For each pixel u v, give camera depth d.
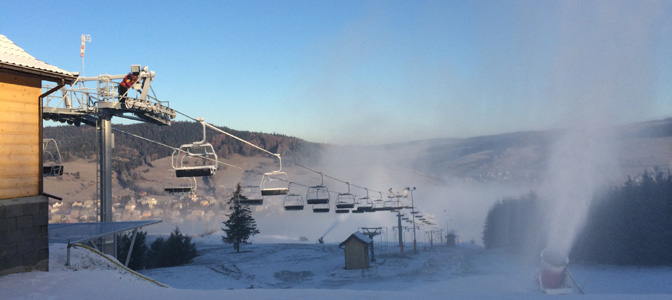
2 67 10.34
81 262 12.53
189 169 21.20
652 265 47.53
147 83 23.94
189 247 54.06
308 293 9.62
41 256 11.02
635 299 8.73
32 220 10.90
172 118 26.30
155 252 54.38
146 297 9.41
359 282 37.84
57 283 10.09
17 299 8.76
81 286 10.14
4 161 10.53
